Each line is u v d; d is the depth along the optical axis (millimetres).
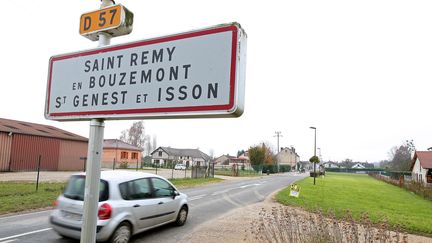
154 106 2002
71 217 6469
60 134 35000
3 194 12750
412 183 29000
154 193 7891
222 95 1771
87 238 2115
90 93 2305
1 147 27547
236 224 9328
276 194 19203
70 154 34406
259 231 6453
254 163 66938
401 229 9117
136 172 7895
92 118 2273
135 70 2121
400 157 88875
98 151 2254
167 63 1999
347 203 15352
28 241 6809
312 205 13953
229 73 1769
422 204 17672
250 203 14766
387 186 35250
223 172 53688
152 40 2082
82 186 6664
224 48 1810
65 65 2480
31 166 30172
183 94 1906
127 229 6676
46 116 2533
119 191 6754
